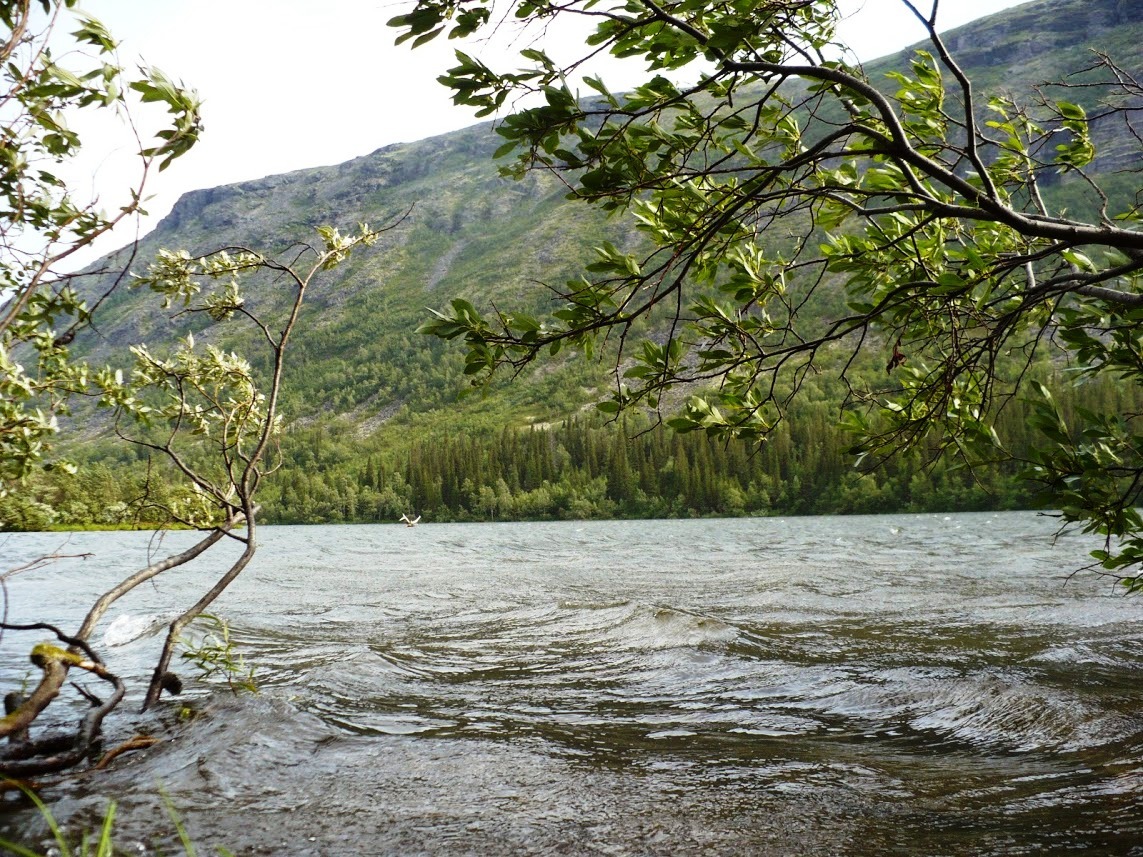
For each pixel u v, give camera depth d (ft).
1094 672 31.14
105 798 17.34
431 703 28.91
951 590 61.21
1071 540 120.78
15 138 10.88
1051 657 34.32
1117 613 46.26
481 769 20.29
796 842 15.17
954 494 340.80
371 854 14.53
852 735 24.16
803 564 91.30
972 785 18.69
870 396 14.43
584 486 450.30
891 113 8.45
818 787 18.78
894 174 12.10
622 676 33.68
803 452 414.21
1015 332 13.75
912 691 28.37
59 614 52.70
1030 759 20.86
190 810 16.72
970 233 14.88
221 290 25.96
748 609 53.31
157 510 24.97
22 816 16.01
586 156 8.78
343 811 16.92
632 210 11.55
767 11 8.35
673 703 28.86
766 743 23.30
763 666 34.63
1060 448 13.25
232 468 27.09
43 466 19.15
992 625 44.09
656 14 8.41
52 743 20.25
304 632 46.06
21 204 11.51
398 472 536.01
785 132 12.83
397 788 18.65
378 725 25.52
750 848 14.87
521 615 52.85
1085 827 15.57
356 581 80.12
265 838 15.25
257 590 70.59
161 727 23.95
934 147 11.84
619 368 11.26
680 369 11.29
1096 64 15.07
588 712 27.55
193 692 29.50
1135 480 12.67
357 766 20.48
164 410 25.61
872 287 13.48
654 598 61.05
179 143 9.63
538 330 9.37
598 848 14.90
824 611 51.62
